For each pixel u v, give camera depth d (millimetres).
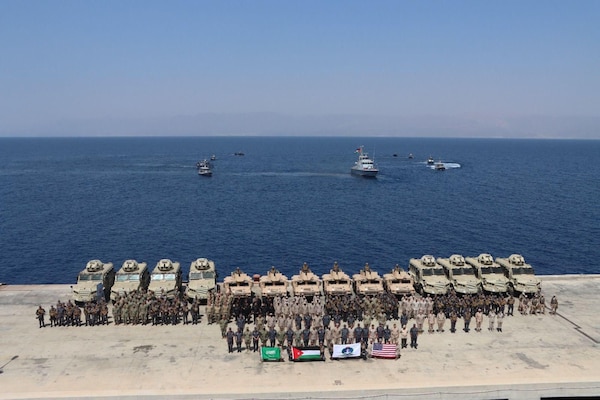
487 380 30094
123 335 36562
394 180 178000
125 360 32625
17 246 81812
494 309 40250
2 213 109438
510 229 93562
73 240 85750
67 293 45031
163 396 28125
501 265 45812
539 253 77562
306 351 32656
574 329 37969
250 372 31203
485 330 37750
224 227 95875
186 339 36000
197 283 43000
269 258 75000
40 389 28844
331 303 39156
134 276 44031
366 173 183625
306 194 141500
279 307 38500
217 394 28312
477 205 120688
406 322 35719
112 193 142750
